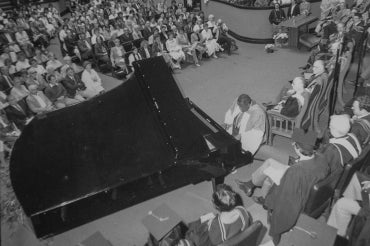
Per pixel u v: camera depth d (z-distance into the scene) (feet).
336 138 12.91
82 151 15.56
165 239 11.69
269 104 20.95
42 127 17.75
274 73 31.07
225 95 27.50
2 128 22.57
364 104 16.99
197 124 16.08
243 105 16.75
